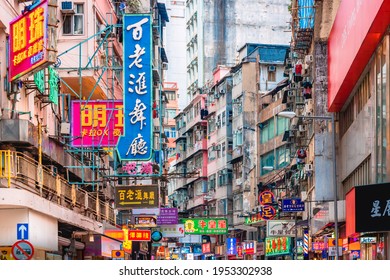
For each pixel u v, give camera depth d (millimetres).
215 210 85625
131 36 32812
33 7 22594
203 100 91438
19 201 20969
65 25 35438
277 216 58844
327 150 41188
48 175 24766
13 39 23391
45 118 29219
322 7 42312
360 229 25469
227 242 73812
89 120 32062
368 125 30016
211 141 87875
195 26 98562
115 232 35719
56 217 24922
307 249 44219
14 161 21234
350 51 29922
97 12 37281
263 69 74000
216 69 86812
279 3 93562
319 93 41781
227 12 93750
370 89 29516
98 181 33625
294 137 52656
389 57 24531
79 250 34906
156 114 56375
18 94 24672
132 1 46844
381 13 23031
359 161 32812
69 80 34969
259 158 69125
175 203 97938
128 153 32156
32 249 18969
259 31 93438
